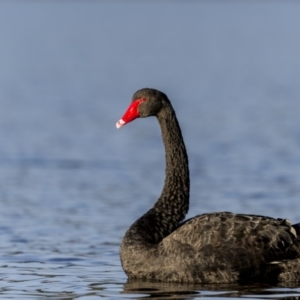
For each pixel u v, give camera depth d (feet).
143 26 394.93
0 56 230.27
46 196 57.16
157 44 285.02
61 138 86.94
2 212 51.65
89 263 38.86
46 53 247.09
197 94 136.56
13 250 41.75
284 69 187.73
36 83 159.12
